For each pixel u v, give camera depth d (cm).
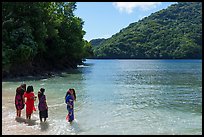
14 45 4591
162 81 4325
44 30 5159
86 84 3753
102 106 2170
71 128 1545
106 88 3341
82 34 7788
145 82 4150
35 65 5453
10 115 1802
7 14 4956
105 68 8731
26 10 5025
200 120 1745
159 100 2491
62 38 6725
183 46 19312
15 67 4556
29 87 1705
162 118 1797
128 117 1817
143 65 11312
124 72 6775
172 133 1469
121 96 2702
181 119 1772
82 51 7612
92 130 1516
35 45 4797
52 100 2361
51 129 1516
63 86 3453
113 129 1542
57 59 6544
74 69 7738
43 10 5369
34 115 1812
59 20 6012
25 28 4778
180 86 3634
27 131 1470
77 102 2327
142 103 2328
